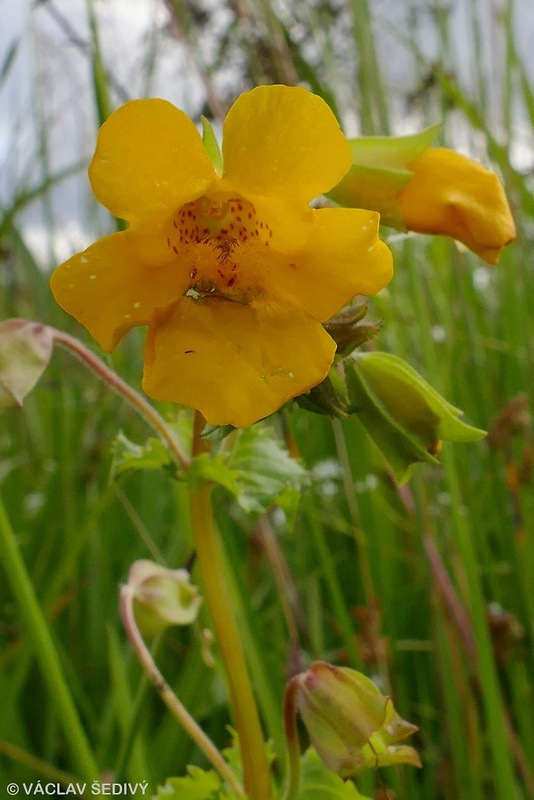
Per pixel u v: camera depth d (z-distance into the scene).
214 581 0.13
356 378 0.13
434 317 0.21
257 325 0.11
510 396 0.20
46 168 0.22
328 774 0.13
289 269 0.11
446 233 0.13
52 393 0.24
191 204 0.11
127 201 0.10
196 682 0.17
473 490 0.18
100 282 0.11
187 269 0.11
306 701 0.12
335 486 0.21
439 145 0.21
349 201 0.13
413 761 0.12
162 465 0.13
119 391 0.13
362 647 0.17
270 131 0.10
